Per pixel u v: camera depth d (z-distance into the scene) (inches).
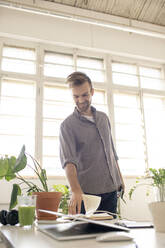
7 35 136.8
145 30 144.1
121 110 148.0
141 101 153.5
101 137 67.9
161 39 168.4
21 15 139.9
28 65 138.5
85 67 147.3
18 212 41.9
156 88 163.2
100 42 152.3
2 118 125.9
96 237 26.2
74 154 61.7
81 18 132.2
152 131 151.4
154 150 147.3
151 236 28.3
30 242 24.6
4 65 134.0
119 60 158.2
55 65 143.3
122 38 158.4
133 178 134.0
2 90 130.3
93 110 71.4
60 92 139.6
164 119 157.8
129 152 141.5
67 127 65.0
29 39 140.5
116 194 66.9
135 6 158.2
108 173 66.3
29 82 136.1
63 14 129.1
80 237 26.1
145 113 153.8
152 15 164.6
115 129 142.4
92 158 66.0
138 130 147.6
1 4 121.5
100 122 70.1
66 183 123.3
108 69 152.7
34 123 128.9
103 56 154.6
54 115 133.6
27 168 121.3
